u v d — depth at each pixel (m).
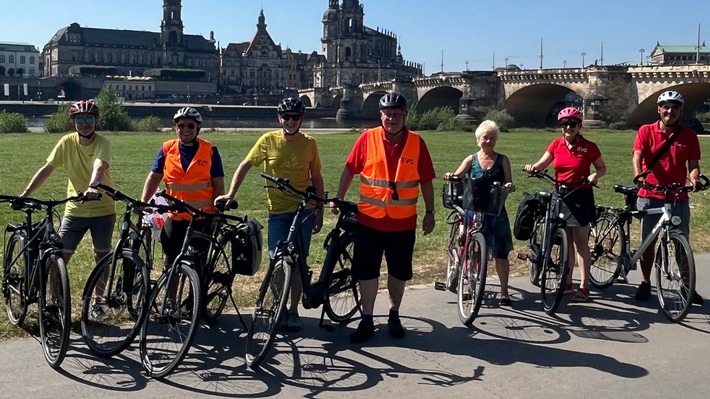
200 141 8.48
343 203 8.07
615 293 10.71
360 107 173.00
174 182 8.35
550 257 9.68
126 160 41.28
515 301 10.04
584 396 6.76
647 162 10.02
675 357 7.84
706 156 48.47
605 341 8.38
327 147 59.75
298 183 8.59
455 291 10.23
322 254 13.04
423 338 8.36
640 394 6.82
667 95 9.71
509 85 120.69
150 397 6.53
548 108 128.12
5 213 18.97
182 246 7.84
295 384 6.92
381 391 6.79
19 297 8.25
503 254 9.71
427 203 8.61
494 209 9.30
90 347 7.53
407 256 8.38
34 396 6.46
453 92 141.88
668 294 9.42
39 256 7.53
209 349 7.84
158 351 7.32
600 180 30.33
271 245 8.55
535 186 28.33
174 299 7.32
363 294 8.32
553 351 7.99
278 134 8.61
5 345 7.70
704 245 14.09
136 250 7.69
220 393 6.67
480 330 8.70
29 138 69.25
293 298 8.47
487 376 7.21
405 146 8.27
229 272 8.30
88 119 8.50
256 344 7.39
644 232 10.06
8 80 190.00
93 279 7.77
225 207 8.04
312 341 8.18
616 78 103.25
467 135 92.75
